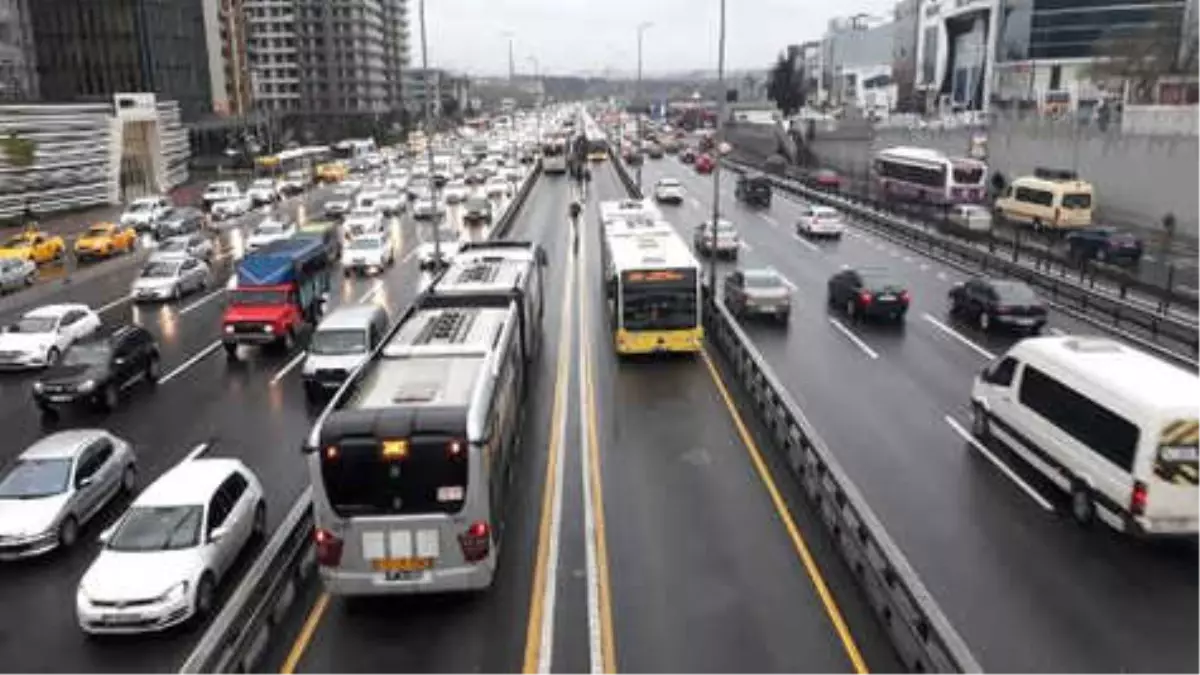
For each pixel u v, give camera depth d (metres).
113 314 35.91
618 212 38.84
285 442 21.16
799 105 160.38
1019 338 29.58
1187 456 14.59
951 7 129.88
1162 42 73.25
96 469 17.28
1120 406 15.34
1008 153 67.38
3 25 87.56
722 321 28.47
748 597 13.77
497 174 81.50
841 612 13.31
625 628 12.99
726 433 21.00
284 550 13.98
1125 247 40.53
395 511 12.96
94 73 94.81
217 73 120.56
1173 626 12.98
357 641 12.89
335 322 25.34
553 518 16.59
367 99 178.38
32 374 27.81
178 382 26.33
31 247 47.47
